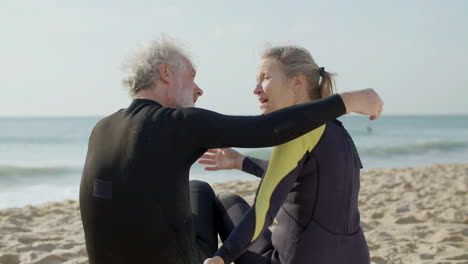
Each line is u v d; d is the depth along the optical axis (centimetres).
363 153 2098
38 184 1195
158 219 161
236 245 159
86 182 172
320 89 197
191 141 163
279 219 186
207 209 213
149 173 161
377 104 173
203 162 248
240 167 243
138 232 161
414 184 845
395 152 2178
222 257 158
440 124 8156
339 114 166
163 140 163
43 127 6662
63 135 4312
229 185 859
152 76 181
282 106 196
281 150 169
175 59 183
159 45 185
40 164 1789
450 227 504
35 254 400
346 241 178
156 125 165
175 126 164
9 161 2020
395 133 4534
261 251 196
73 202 732
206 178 1235
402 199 691
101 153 171
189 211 171
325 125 178
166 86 183
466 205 621
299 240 176
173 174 162
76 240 467
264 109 199
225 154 245
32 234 487
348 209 178
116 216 163
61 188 1119
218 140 161
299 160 169
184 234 167
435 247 421
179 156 163
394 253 409
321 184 172
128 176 162
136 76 182
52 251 417
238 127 160
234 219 208
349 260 178
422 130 5478
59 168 1489
